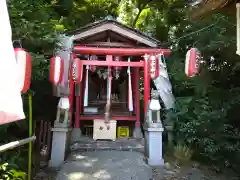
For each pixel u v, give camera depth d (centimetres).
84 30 694
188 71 533
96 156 629
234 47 684
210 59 800
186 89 893
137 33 710
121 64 715
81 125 862
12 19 470
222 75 774
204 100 732
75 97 841
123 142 733
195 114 742
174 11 1057
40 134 669
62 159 598
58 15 865
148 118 651
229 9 359
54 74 549
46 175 538
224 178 556
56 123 616
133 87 866
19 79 347
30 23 487
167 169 597
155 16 1238
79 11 1155
